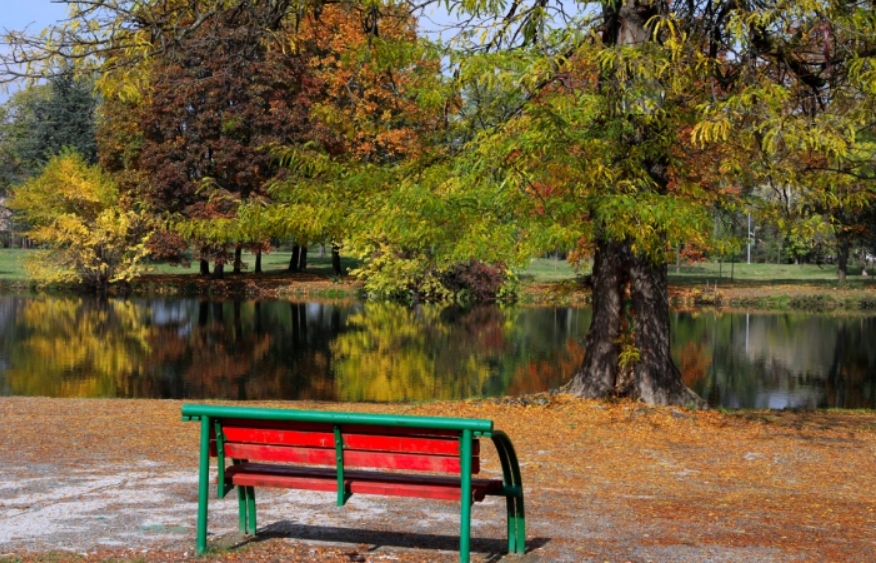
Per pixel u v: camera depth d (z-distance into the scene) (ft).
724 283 161.99
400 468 17.60
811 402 57.00
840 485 27.68
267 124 144.97
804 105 39.78
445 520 21.43
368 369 69.82
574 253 58.90
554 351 81.10
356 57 40.73
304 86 146.20
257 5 38.60
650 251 36.04
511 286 137.59
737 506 24.08
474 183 35.55
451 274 136.26
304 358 75.97
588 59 35.14
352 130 43.68
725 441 35.47
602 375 44.52
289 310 123.03
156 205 154.81
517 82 35.88
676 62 34.99
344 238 39.78
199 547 18.20
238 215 40.27
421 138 41.65
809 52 40.09
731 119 34.30
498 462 30.27
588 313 121.19
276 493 24.08
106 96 37.24
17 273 172.65
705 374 69.67
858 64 35.06
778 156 39.63
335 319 111.14
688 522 21.77
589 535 20.20
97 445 31.65
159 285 155.84
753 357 79.41
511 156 35.14
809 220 41.27
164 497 23.39
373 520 21.26
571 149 34.27
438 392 58.95
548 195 37.99
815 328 105.40
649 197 34.19
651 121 35.65
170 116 151.74
